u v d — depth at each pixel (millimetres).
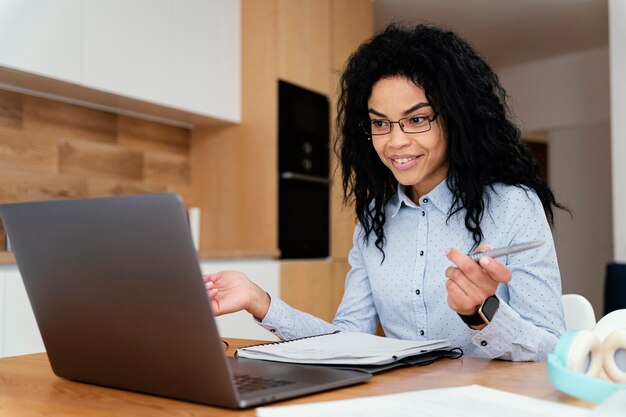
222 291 1321
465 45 1507
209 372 790
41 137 3021
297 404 816
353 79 1555
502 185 1484
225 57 3561
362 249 1658
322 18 3904
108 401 859
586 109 5805
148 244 791
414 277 1530
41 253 924
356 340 1195
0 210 951
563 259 6027
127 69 3008
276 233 3488
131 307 847
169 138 3660
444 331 1512
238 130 3648
